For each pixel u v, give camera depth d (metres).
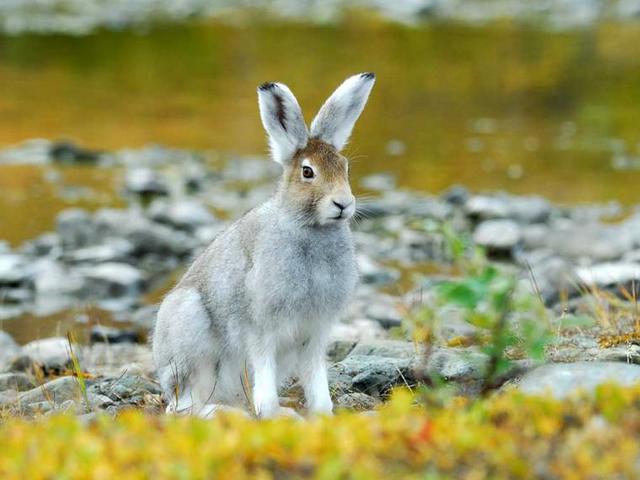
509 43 34.50
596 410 6.52
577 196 20.19
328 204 8.74
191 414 8.37
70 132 24.11
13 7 40.53
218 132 24.41
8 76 29.33
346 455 5.98
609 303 12.76
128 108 26.36
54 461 6.09
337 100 9.61
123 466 6.03
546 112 26.70
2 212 18.81
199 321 9.23
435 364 9.83
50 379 11.32
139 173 20.89
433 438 6.13
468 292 7.30
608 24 37.53
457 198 19.50
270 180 21.27
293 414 8.70
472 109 26.89
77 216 17.55
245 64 31.19
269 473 5.96
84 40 34.31
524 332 8.34
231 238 9.24
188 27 37.12
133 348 12.79
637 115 26.30
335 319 9.03
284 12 40.59
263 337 8.88
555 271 14.46
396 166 22.09
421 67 31.12
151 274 16.47
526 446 6.14
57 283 15.40
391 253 17.28
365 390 9.93
